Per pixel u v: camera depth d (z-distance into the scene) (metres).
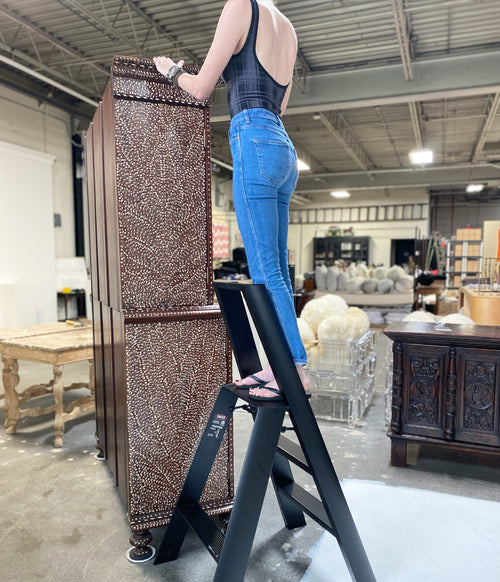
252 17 1.42
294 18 5.75
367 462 2.85
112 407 2.29
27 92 7.50
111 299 2.11
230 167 12.02
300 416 1.43
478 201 20.30
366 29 6.06
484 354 2.58
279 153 1.45
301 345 1.51
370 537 2.03
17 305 7.42
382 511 2.24
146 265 1.89
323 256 18.30
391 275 9.88
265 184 1.44
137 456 1.88
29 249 7.62
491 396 2.59
